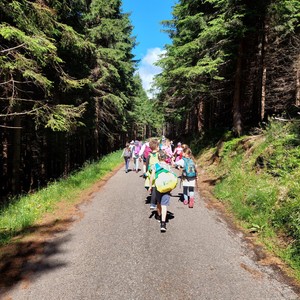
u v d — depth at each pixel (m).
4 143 15.85
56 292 4.13
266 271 4.80
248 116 21.75
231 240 6.10
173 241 5.97
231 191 9.59
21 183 18.23
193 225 7.01
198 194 10.55
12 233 6.39
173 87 22.91
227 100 23.16
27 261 5.09
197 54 17.09
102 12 21.31
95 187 11.79
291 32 16.30
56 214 7.84
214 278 4.53
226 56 16.48
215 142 19.69
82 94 17.77
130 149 17.64
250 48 17.84
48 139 17.56
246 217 7.31
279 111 19.17
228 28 14.23
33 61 9.73
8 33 7.60
